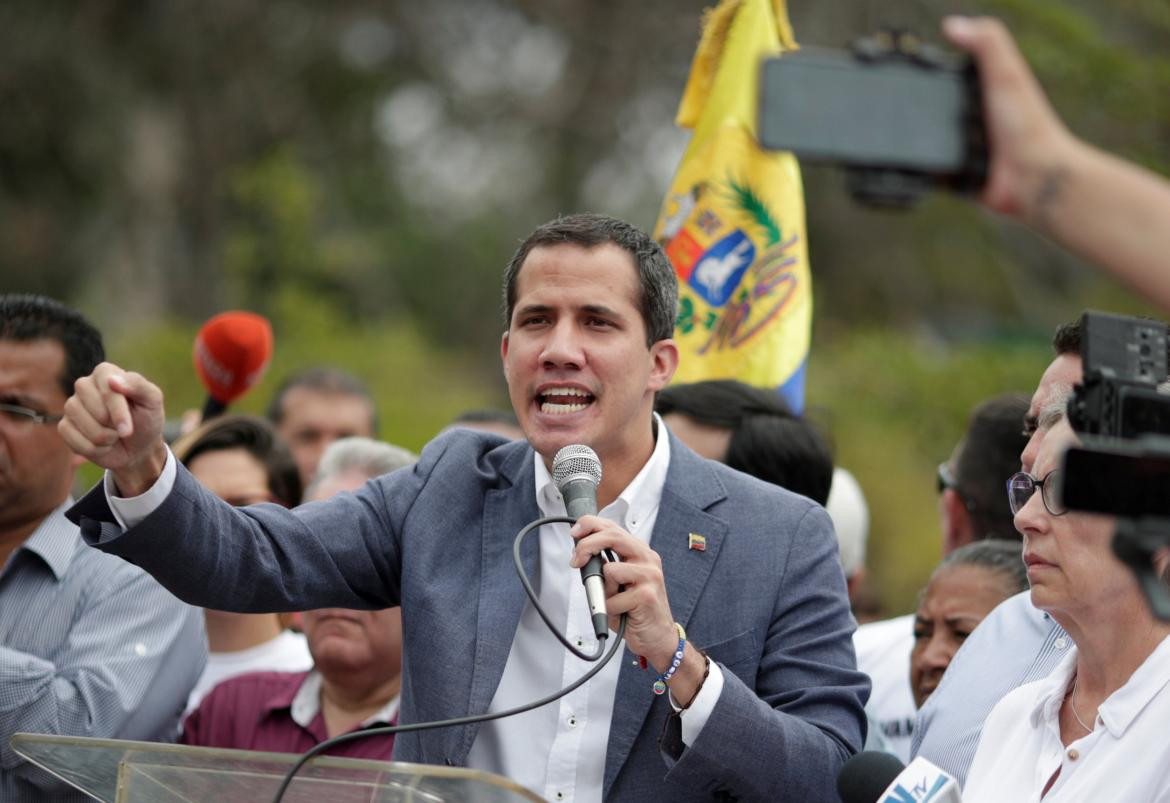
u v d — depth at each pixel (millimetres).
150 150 42625
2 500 11445
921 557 30906
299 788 7391
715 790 8641
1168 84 29344
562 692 7883
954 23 4879
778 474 12047
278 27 44219
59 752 7875
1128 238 4711
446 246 47000
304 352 34625
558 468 8641
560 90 44688
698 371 12883
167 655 11508
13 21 40938
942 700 9875
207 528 8641
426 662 9094
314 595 9258
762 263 12844
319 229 44438
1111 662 8148
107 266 42625
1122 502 5762
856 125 4949
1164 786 7727
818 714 8852
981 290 44062
